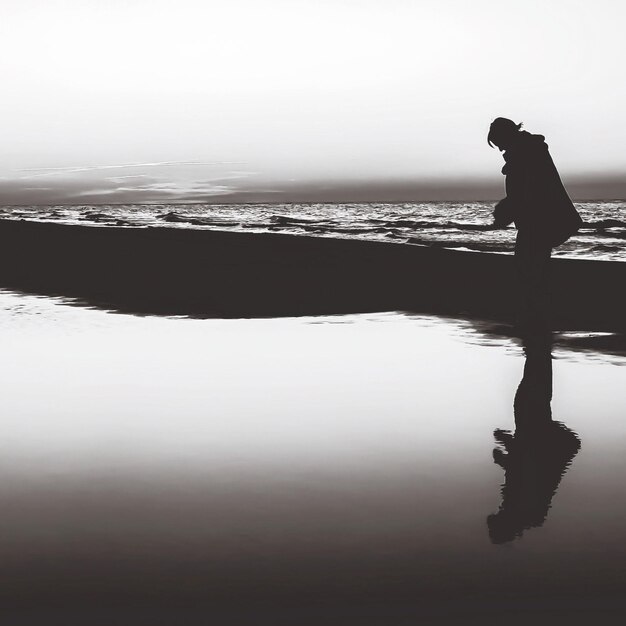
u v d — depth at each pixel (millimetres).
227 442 4305
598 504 3299
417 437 4395
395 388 5645
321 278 12047
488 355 6797
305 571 2641
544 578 2582
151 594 2480
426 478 3666
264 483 3598
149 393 5523
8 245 18016
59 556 2771
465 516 3156
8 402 5293
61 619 2328
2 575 2621
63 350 7152
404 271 12641
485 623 2299
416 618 2328
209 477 3691
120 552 2799
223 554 2779
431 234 27750
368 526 3047
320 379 5945
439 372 6164
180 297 10539
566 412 4934
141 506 3285
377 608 2389
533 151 7703
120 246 16953
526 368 6266
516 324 8227
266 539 2916
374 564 2695
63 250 16641
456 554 2777
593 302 9445
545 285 7875
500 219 7895
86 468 3848
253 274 12602
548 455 4031
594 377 5906
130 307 9781
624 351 6863
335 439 4352
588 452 4078
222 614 2354
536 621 2307
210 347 7258
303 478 3670
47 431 4555
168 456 4043
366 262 13742
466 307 9539
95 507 3277
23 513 3211
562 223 7730
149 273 12977
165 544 2869
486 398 5324
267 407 5113
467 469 3799
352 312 9258
